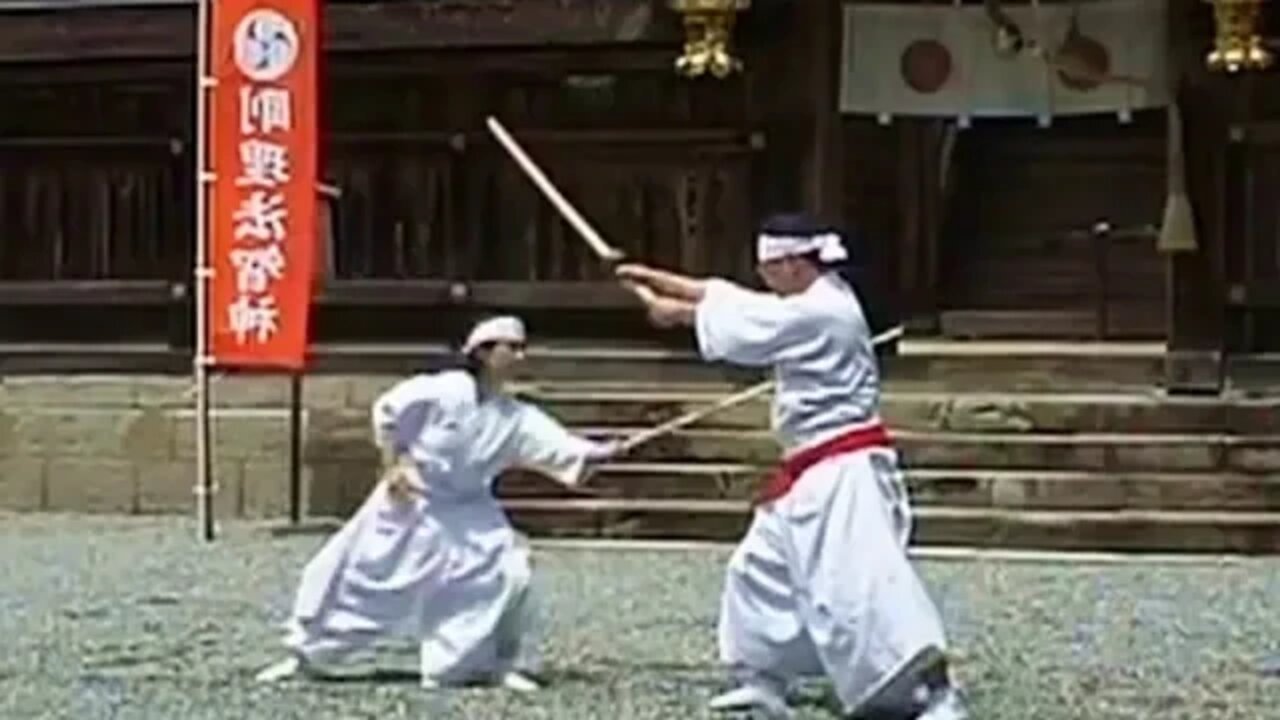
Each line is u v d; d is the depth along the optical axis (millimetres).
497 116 38531
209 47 31828
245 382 38219
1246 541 31359
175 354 39500
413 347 38688
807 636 17797
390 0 37688
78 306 39875
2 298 40062
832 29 37625
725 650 18312
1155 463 33000
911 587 17312
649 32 36906
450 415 19828
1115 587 27594
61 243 40031
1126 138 40844
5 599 26234
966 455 33281
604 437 33844
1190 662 21625
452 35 37469
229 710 18750
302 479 37406
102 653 22062
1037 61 37562
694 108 38062
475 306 38594
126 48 38438
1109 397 35094
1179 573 29156
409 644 20391
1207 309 36312
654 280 18406
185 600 26172
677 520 32938
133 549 31984
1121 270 40719
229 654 21984
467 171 38719
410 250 38844
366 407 37844
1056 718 18547
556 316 38344
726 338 17734
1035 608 25609
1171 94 36781
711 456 33969
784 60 37812
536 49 38031
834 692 18406
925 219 40250
